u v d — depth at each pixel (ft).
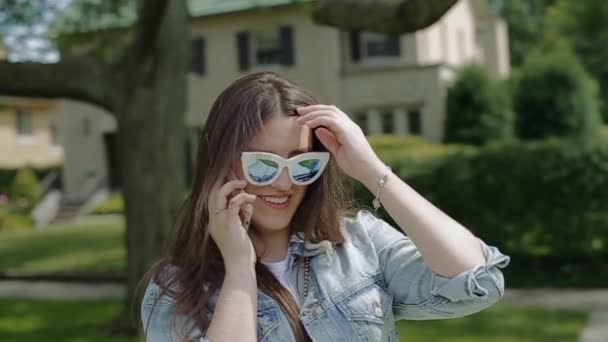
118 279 42.09
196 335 6.14
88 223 70.90
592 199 36.73
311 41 70.44
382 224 6.95
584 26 98.68
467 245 6.15
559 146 37.24
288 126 6.26
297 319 6.31
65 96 26.66
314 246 6.59
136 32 25.13
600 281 35.40
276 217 6.38
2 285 42.57
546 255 37.65
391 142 59.88
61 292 38.96
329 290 6.44
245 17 73.05
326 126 6.37
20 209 74.08
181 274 6.34
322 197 6.71
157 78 26.20
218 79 74.95
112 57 36.68
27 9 32.12
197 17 74.18
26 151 99.86
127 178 26.50
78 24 34.58
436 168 38.86
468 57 81.15
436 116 66.44
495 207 38.04
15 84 26.17
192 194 6.54
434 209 6.30
